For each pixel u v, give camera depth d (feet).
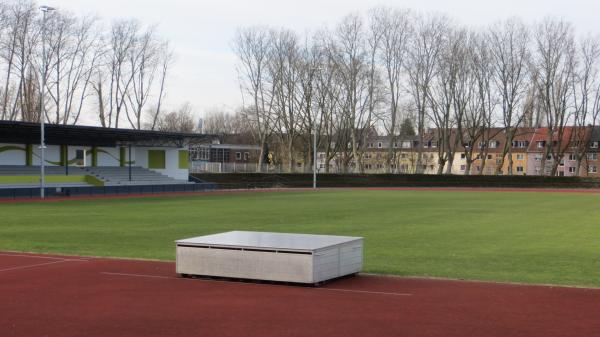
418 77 296.71
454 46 293.23
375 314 34.73
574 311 35.68
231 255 43.98
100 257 57.16
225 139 420.36
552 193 220.84
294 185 266.36
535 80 295.48
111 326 32.09
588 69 302.04
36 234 77.77
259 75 286.66
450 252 63.31
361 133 300.20
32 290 41.16
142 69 271.49
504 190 252.01
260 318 33.73
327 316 34.22
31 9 236.63
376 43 291.79
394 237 76.74
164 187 212.84
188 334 30.63
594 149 401.08
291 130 289.74
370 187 275.59
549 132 307.17
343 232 82.38
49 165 203.82
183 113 387.96
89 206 134.62
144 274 47.21
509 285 43.80
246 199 167.02
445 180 285.43
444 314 34.83
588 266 54.49
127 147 227.20
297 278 42.04
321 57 283.79
